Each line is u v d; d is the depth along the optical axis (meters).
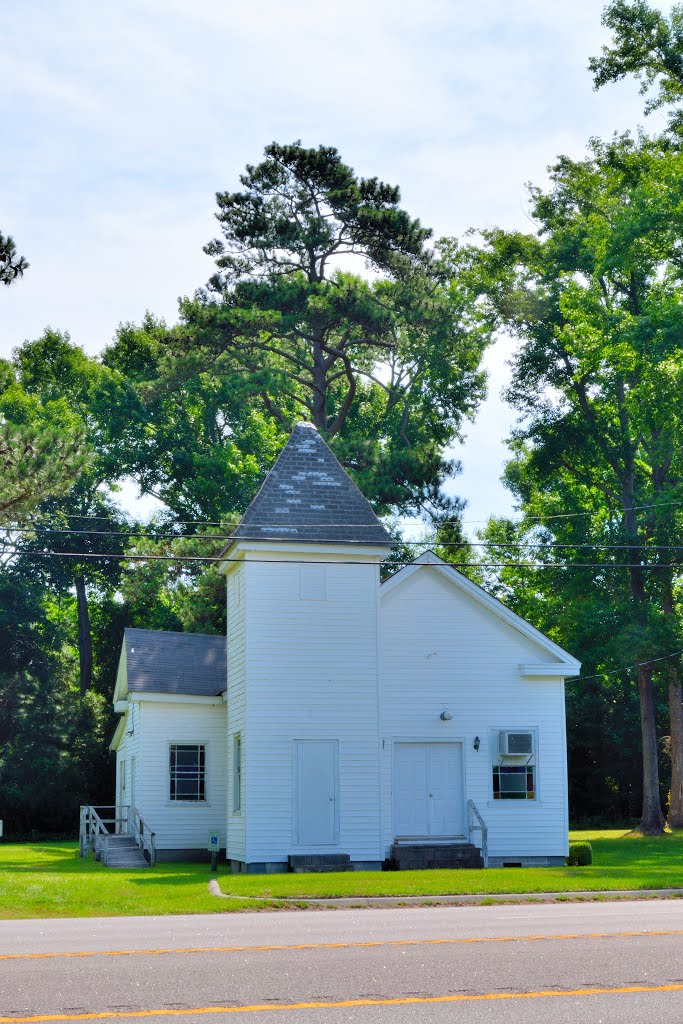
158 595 58.28
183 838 34.28
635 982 10.44
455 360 61.94
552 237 54.31
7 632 58.00
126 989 10.24
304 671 29.27
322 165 52.22
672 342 44.06
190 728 35.00
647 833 48.62
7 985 10.45
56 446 28.81
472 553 62.00
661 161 47.56
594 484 54.53
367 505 30.58
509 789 31.45
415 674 31.28
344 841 28.88
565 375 53.50
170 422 69.31
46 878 26.19
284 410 69.69
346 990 10.15
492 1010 9.34
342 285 55.94
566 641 50.16
